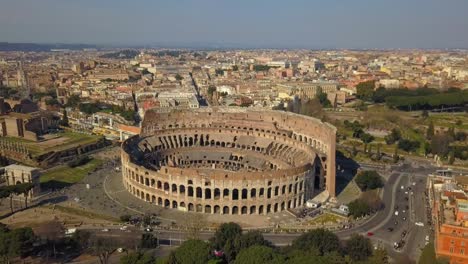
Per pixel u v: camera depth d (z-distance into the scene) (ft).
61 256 558.56
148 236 593.01
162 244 602.85
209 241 564.30
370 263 497.46
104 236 603.26
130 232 629.10
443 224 556.51
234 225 573.33
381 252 537.65
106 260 538.88
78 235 581.12
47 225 615.98
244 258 465.88
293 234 651.66
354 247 539.29
